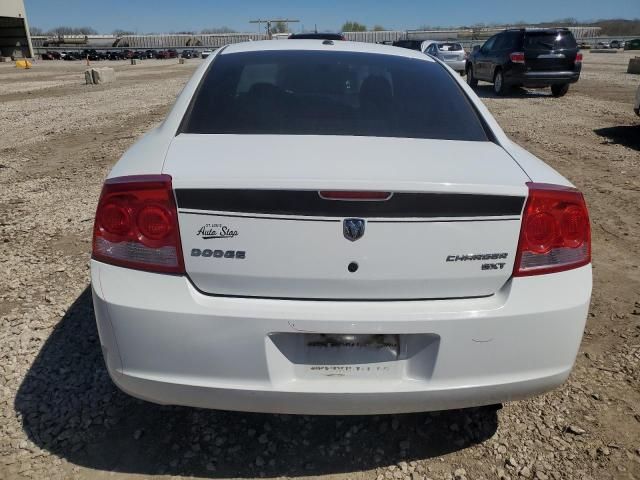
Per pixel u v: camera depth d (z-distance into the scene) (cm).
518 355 195
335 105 253
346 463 224
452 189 182
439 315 186
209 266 185
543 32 1418
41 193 605
